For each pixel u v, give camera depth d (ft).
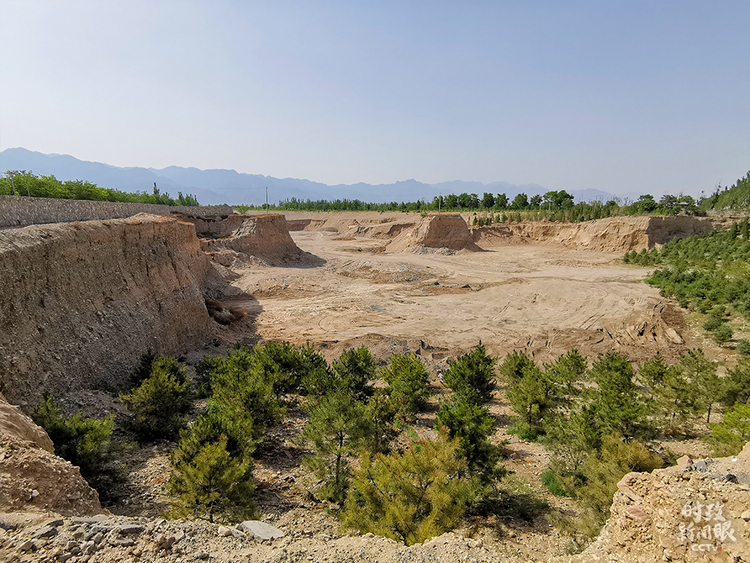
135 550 22.54
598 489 40.88
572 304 149.38
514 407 71.87
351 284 189.37
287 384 74.64
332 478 49.67
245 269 204.44
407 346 111.55
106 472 43.16
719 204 322.14
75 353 68.08
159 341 94.63
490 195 451.94
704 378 68.54
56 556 21.24
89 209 121.49
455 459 43.55
